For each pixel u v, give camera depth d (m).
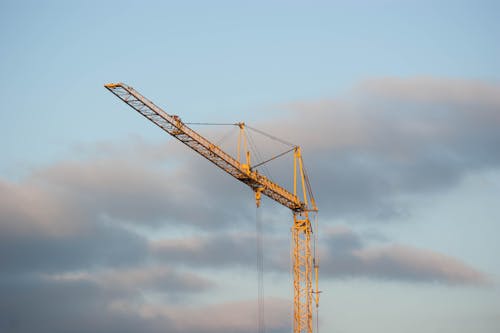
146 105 196.75
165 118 198.50
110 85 194.25
